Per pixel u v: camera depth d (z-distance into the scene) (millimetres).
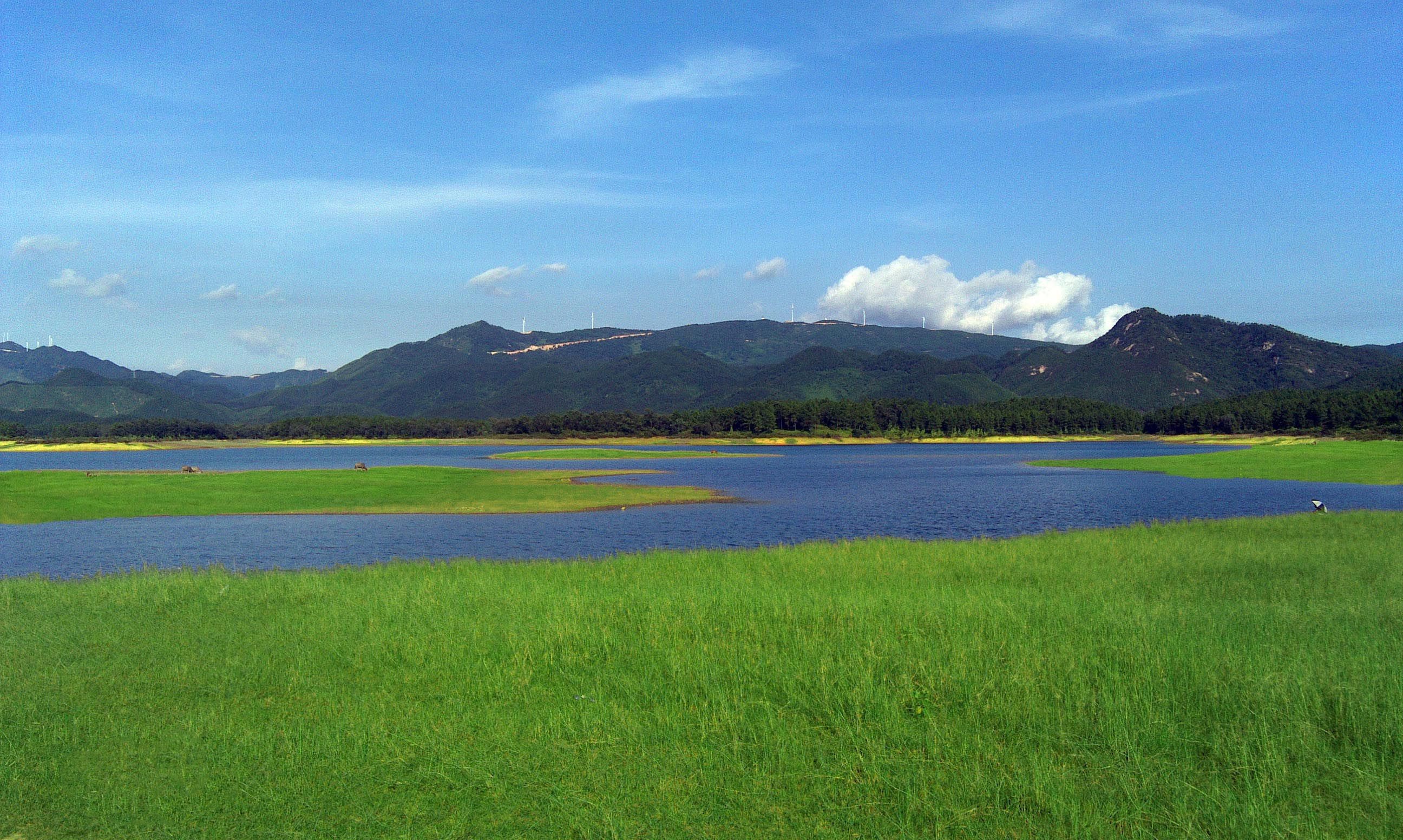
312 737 10422
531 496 63500
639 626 15883
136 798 8930
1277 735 9992
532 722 10953
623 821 8320
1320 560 25078
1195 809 8492
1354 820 8344
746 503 62594
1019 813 8531
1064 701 11203
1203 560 25531
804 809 8656
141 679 13047
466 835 8203
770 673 12703
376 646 14680
